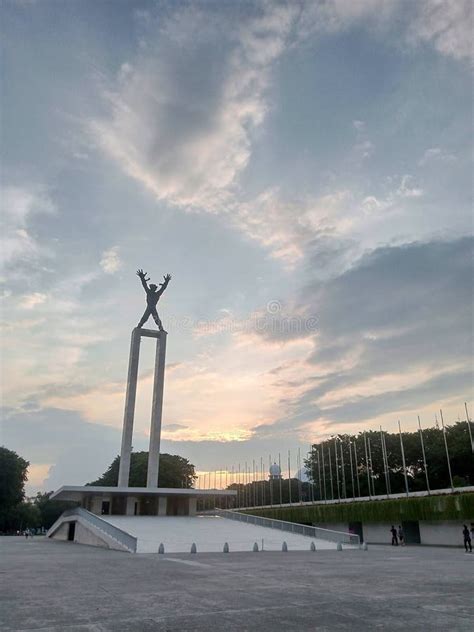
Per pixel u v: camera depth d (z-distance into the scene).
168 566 21.02
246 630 8.70
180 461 98.88
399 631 8.64
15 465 87.50
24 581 15.70
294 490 112.38
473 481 77.06
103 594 12.86
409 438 81.94
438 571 19.09
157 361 66.94
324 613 10.28
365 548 35.88
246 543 37.44
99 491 55.62
